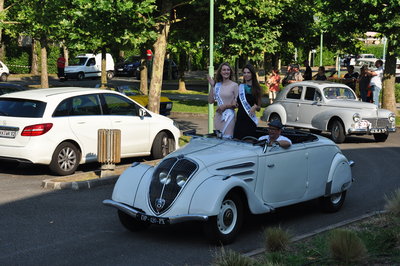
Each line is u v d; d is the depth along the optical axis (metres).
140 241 8.46
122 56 63.00
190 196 7.99
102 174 12.38
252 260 6.88
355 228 8.80
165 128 14.92
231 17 18.78
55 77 53.38
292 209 10.54
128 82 49.62
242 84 9.95
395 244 7.77
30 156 12.48
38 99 12.83
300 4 28.95
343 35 25.70
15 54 54.75
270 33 25.36
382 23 23.42
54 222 9.42
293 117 20.69
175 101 31.91
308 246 7.88
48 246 8.17
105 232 8.91
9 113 12.80
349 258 7.02
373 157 16.30
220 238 8.12
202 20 19.48
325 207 10.20
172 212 8.00
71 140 13.09
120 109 14.07
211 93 10.80
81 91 13.48
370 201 11.13
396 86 33.56
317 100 19.88
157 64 17.97
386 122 19.23
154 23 16.08
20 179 12.80
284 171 9.19
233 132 10.16
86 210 10.21
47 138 12.61
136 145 14.28
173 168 8.27
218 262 6.94
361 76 23.78
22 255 7.75
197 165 8.20
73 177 12.37
